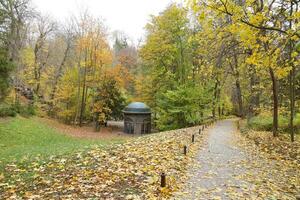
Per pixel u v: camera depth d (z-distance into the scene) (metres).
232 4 7.28
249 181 8.84
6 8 32.22
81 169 9.01
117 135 41.38
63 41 59.31
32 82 47.84
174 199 6.77
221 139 19.45
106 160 10.16
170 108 34.66
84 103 46.16
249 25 7.39
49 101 47.25
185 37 36.38
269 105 29.25
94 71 43.97
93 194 6.80
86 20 43.12
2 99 30.08
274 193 7.71
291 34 7.36
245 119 44.19
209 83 33.22
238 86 39.47
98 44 42.66
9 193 7.19
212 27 9.61
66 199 6.45
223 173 9.73
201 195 7.22
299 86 22.03
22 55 45.16
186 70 36.53
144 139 16.14
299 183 8.93
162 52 39.00
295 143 16.75
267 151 14.73
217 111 54.50
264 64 8.39
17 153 14.51
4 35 31.56
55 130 35.06
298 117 23.58
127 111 45.28
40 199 6.51
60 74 52.34
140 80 48.22
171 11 36.09
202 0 7.37
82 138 33.81
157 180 8.02
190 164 10.82
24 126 31.03
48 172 9.00
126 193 6.92
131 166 9.36
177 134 19.48
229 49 16.50
